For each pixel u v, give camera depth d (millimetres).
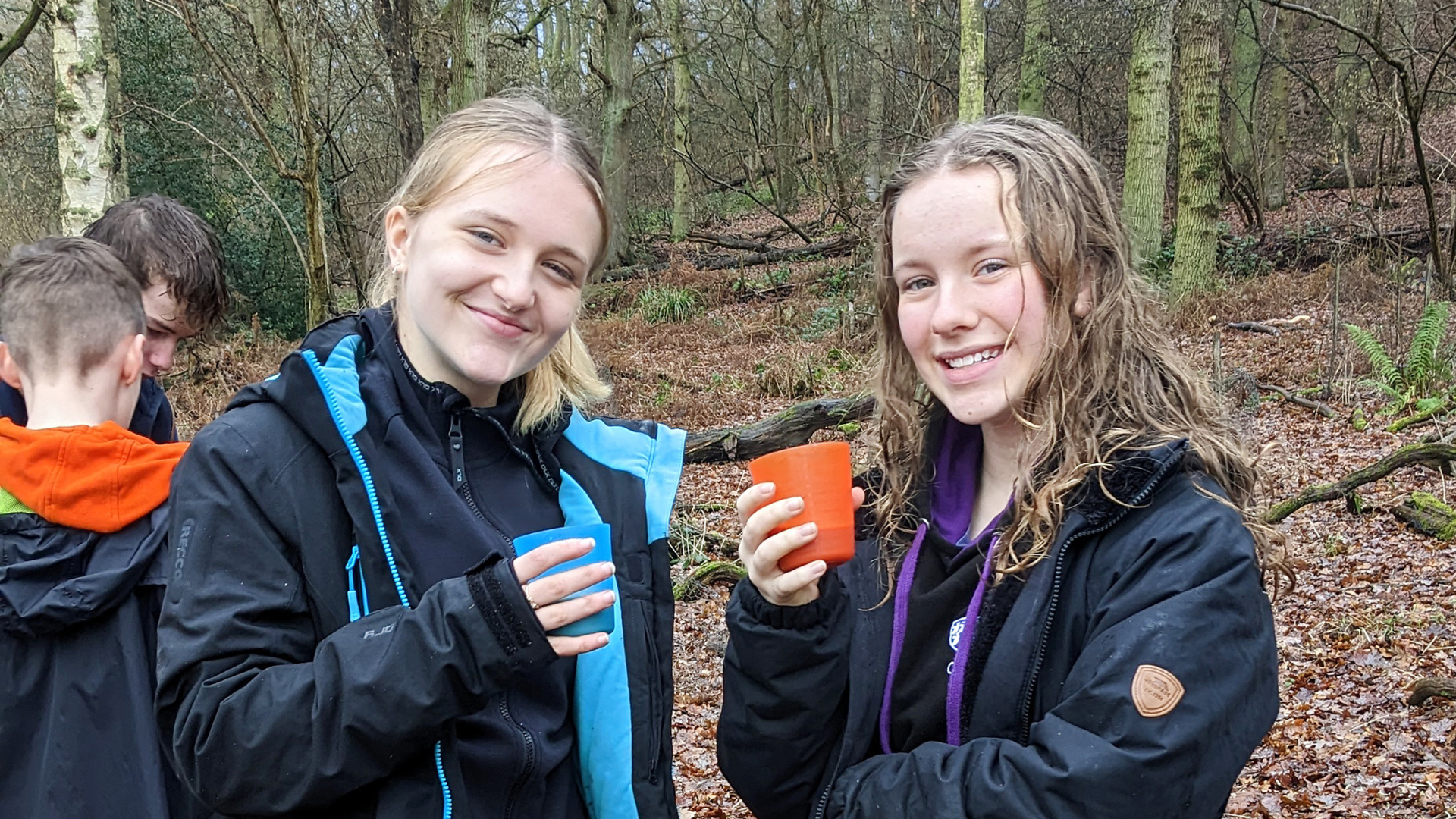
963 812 1212
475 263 1440
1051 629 1320
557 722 1520
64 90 6809
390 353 1514
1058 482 1344
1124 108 19766
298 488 1361
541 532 1410
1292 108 20812
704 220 27984
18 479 1583
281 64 12945
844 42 25297
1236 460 1421
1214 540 1244
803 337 14609
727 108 31344
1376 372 8969
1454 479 6621
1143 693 1146
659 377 13102
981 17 12547
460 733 1386
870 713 1443
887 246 1660
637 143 29062
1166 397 1437
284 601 1322
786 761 1424
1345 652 4891
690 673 5402
